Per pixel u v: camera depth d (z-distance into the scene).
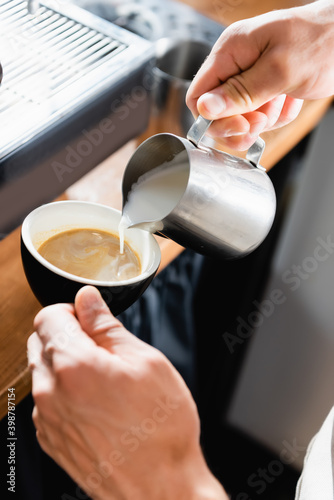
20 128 0.84
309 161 1.70
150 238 0.70
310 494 0.67
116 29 1.06
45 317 0.55
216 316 1.42
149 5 1.24
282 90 0.75
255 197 0.66
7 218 0.83
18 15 1.03
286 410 1.43
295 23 0.73
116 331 0.55
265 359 1.48
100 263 0.69
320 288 1.59
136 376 0.51
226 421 1.41
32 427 0.91
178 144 0.66
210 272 1.32
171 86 0.96
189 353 1.26
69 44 1.00
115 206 0.88
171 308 1.24
